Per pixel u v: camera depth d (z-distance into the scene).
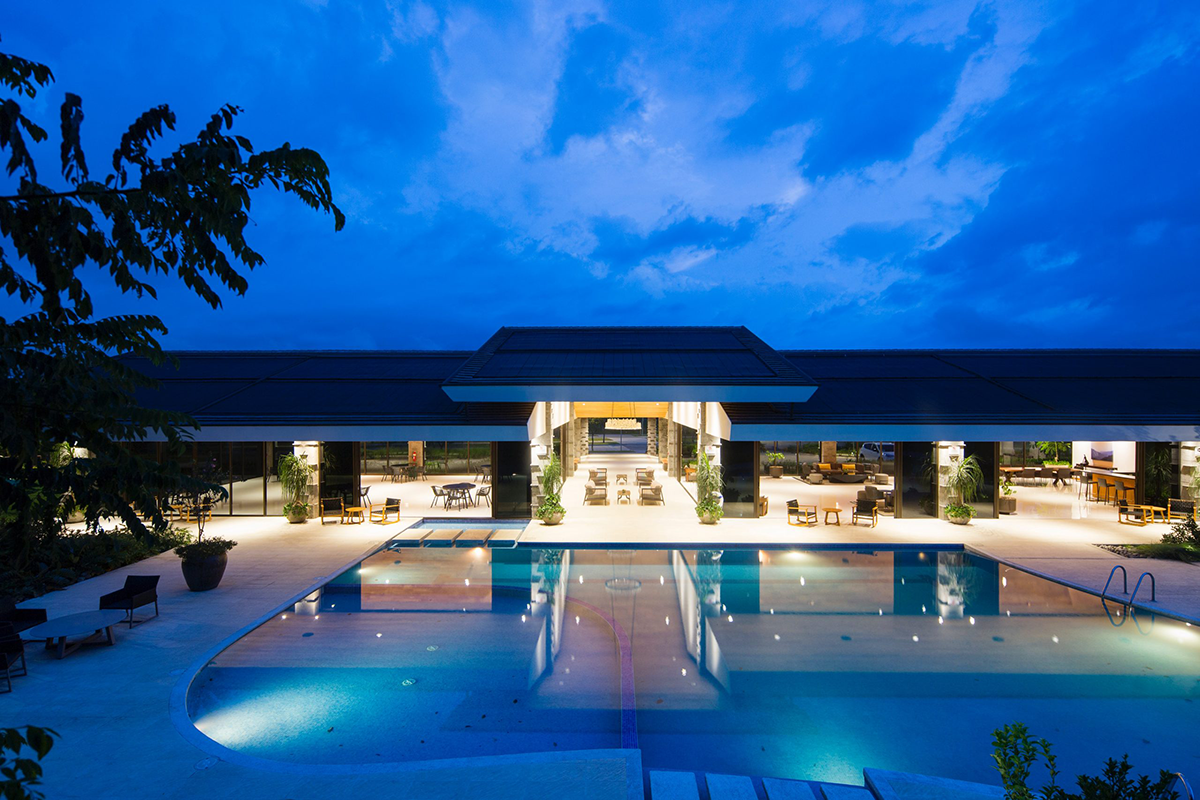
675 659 9.36
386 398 19.53
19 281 2.80
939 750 7.02
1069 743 7.14
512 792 5.85
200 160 2.51
